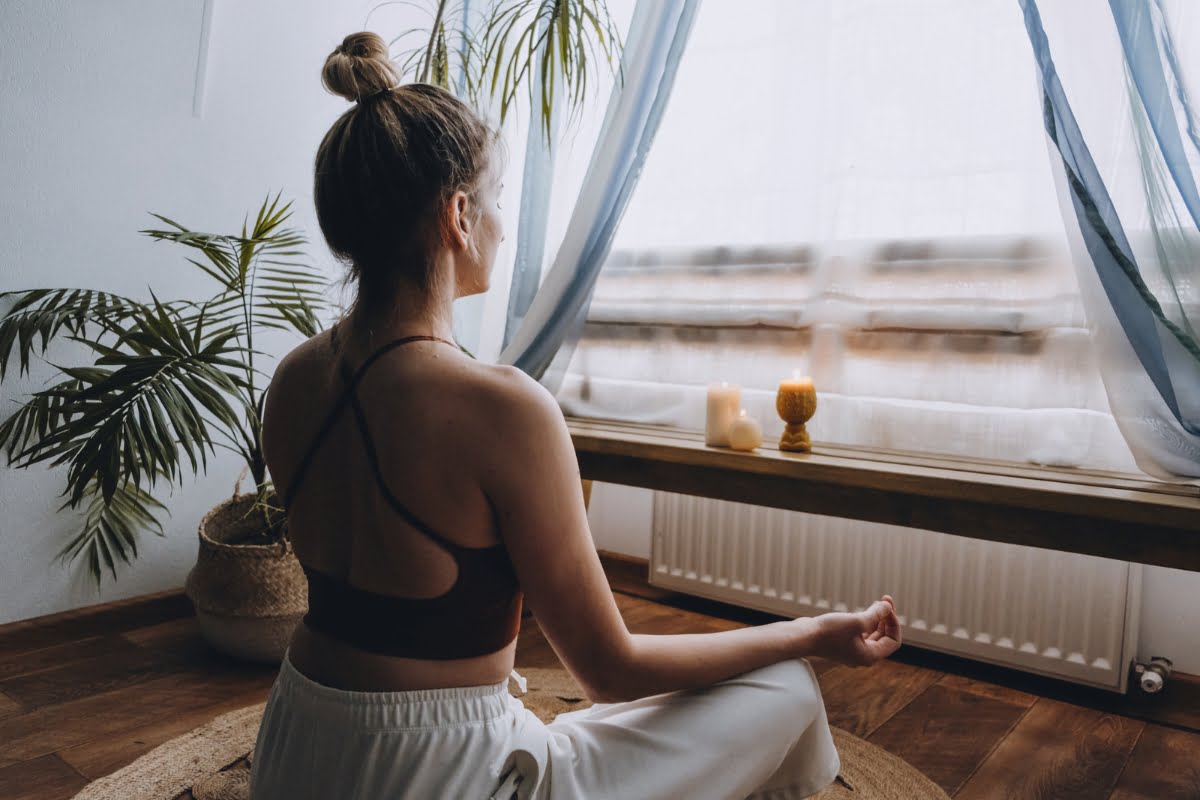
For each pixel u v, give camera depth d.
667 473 1.87
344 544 0.69
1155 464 1.46
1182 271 1.42
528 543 0.68
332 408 0.70
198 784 1.36
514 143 2.42
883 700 1.75
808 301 1.98
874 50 1.88
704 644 0.79
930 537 1.91
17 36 1.84
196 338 1.83
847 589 2.03
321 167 0.72
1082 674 1.74
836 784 1.40
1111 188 1.48
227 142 2.20
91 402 1.89
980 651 1.86
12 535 1.94
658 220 2.23
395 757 0.66
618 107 1.88
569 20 1.96
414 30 2.38
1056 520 1.39
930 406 1.82
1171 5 1.51
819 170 1.97
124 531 2.04
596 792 0.74
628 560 2.56
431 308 0.71
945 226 1.81
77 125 1.94
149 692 1.72
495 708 0.70
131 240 2.05
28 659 1.85
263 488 1.92
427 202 0.70
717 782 0.78
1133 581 1.68
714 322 2.12
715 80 2.13
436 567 0.66
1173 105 1.39
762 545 2.15
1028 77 1.71
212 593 1.81
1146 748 1.55
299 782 0.69
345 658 0.69
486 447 0.65
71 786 1.36
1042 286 1.70
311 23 2.35
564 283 1.96
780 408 1.80
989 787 1.42
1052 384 1.68
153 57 2.04
